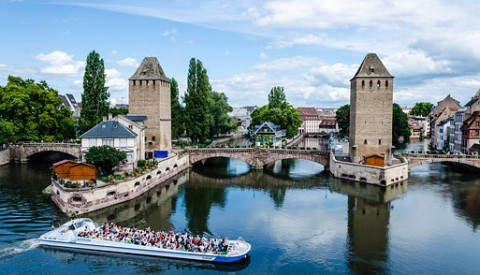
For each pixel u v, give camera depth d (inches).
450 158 3265.3
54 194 2260.1
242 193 2655.0
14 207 2148.1
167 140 3624.5
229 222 2014.0
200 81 4320.9
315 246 1706.4
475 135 3863.2
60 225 1860.2
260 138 5017.2
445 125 4847.4
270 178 3181.6
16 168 3380.9
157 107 3395.7
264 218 2085.4
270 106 6382.9
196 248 1560.0
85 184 2134.6
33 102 3678.6
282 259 1572.3
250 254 1620.3
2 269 1456.7
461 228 1932.8
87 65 3969.0
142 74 3420.3
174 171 3230.8
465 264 1533.0
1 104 3617.1
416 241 1764.3
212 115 4928.6
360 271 1471.5
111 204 2231.8
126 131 2721.5
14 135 3570.4
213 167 3742.6
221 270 1481.3
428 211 2217.0
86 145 2701.8
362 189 2748.5
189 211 2197.3
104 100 4077.3
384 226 1961.1
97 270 1470.2
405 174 3043.8
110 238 1644.9
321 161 3437.5
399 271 1472.7
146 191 2625.5
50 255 1584.6
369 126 3186.5
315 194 2620.6
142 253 1594.5
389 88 3152.1
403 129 5221.5
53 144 3698.3
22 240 1702.8
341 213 2182.6
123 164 2642.7
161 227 1915.6
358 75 3166.8
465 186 2842.0
